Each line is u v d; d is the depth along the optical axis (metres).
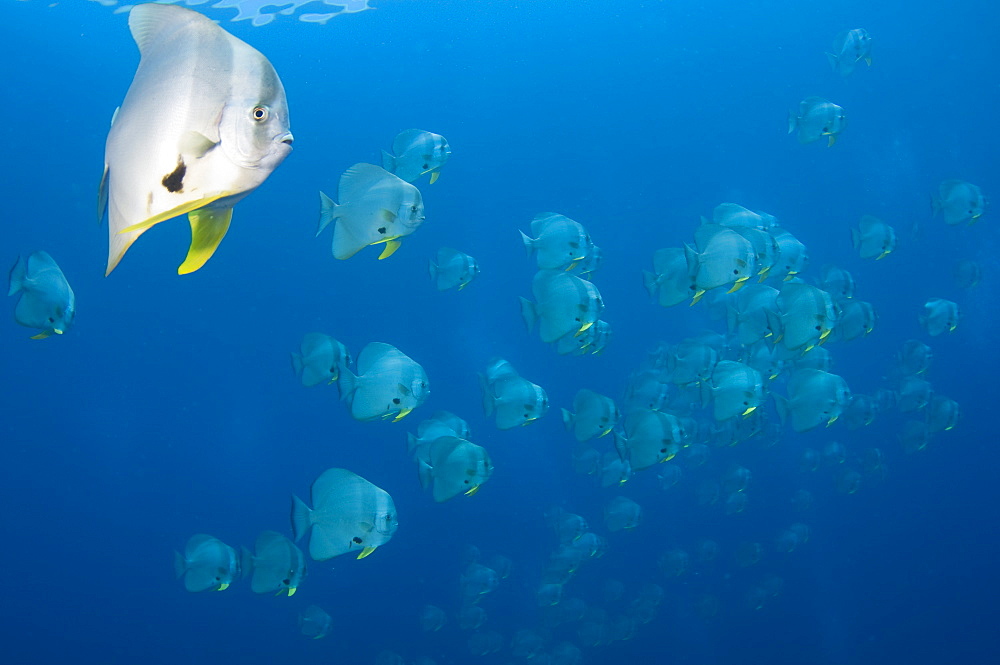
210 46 1.19
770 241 6.43
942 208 8.97
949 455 20.20
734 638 14.50
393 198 4.16
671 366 6.86
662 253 6.50
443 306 26.30
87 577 20.19
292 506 3.77
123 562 21.00
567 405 23.36
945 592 15.72
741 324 6.45
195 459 23.88
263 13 20.19
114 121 1.23
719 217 7.66
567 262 6.23
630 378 8.41
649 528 17.28
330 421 23.30
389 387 4.68
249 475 23.31
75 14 18.98
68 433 23.83
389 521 3.85
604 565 16.19
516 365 25.42
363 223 4.12
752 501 17.91
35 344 24.09
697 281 5.70
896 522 18.25
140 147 1.17
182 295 25.12
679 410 9.57
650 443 5.97
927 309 9.98
